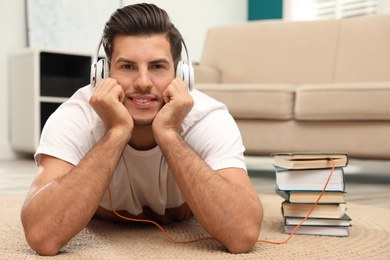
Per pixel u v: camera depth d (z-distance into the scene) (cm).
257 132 316
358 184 300
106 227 154
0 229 152
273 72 381
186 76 131
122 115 123
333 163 141
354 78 361
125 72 124
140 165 135
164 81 125
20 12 459
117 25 123
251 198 120
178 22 561
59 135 126
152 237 140
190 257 116
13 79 450
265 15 604
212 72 382
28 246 127
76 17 486
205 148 131
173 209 153
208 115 135
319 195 144
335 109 291
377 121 288
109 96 122
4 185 274
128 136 124
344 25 374
